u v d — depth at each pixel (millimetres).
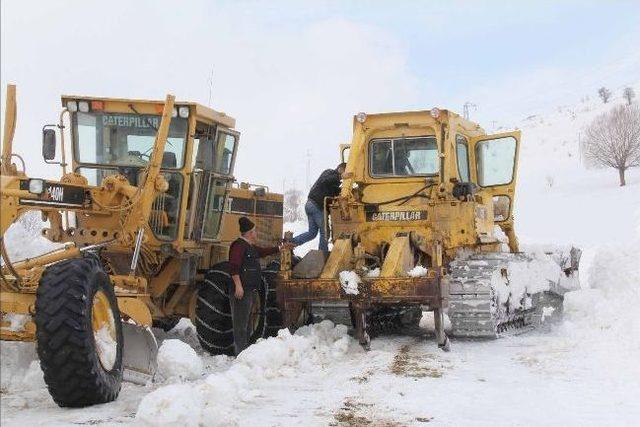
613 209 35750
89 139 9203
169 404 5137
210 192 9703
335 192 11812
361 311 9242
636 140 54656
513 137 12383
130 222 7891
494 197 12656
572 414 5738
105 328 6344
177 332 11188
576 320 10781
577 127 90875
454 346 9516
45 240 9938
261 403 6195
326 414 5793
